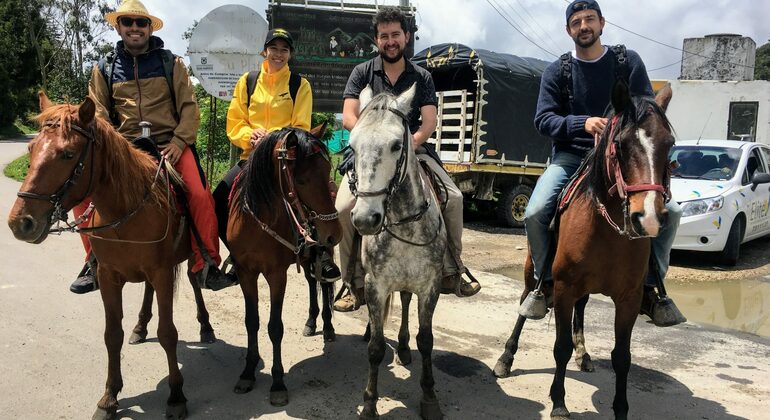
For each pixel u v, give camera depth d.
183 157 3.90
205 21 8.89
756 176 8.00
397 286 3.48
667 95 3.05
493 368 4.34
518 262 8.17
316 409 3.61
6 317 4.85
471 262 8.06
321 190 3.51
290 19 12.92
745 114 15.27
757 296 6.63
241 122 4.54
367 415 3.44
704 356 4.70
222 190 4.45
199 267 3.81
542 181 3.85
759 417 3.60
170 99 4.04
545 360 4.56
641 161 2.71
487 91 10.54
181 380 3.49
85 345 4.43
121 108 3.95
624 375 3.29
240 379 3.86
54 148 2.79
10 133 38.16
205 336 4.68
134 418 3.43
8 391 3.63
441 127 11.59
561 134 3.67
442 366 4.39
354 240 3.84
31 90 40.44
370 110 3.08
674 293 6.71
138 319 4.77
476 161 10.62
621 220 3.01
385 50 3.93
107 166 3.10
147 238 3.33
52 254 7.03
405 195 3.26
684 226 7.47
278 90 4.48
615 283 3.22
